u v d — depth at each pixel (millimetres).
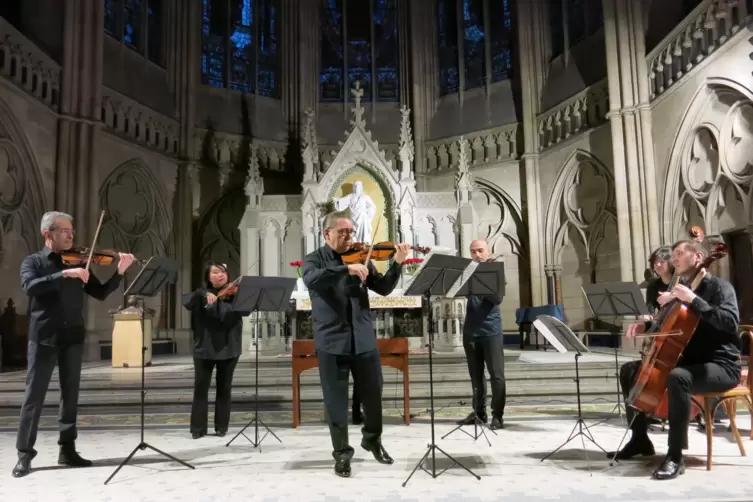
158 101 15047
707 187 10047
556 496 3811
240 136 16375
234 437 5500
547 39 15773
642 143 11680
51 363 4684
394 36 18125
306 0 17734
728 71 9227
